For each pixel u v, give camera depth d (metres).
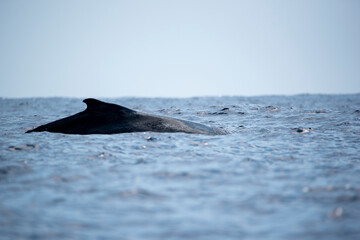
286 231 17.14
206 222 18.22
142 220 18.44
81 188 23.03
